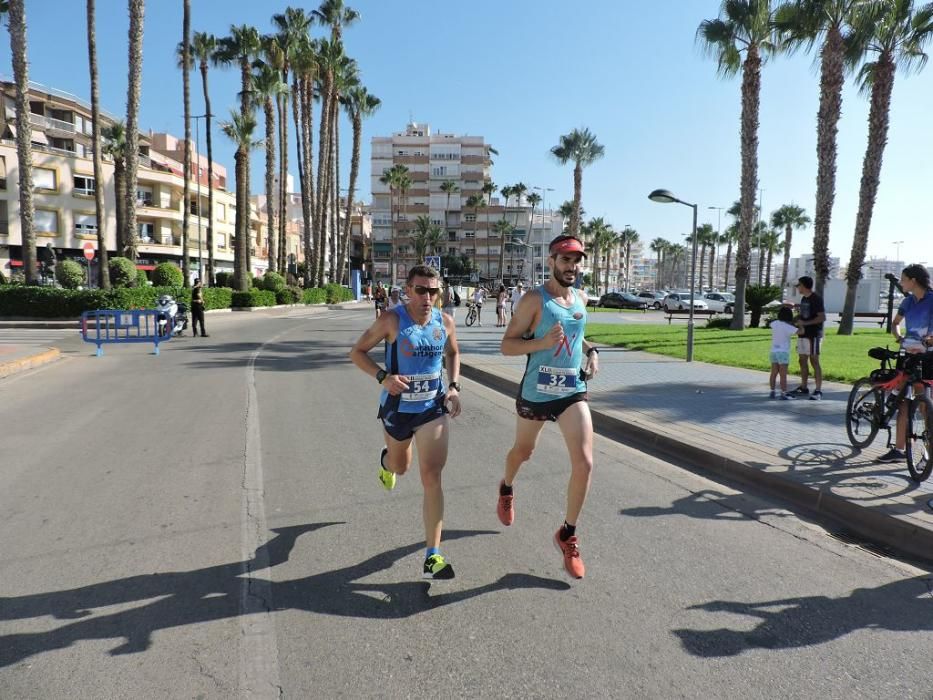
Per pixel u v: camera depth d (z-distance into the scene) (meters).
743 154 22.66
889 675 2.61
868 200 20.61
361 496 4.79
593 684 2.52
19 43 22.75
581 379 3.70
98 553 3.73
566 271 3.52
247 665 2.63
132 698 2.41
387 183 85.06
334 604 3.15
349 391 9.60
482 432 7.05
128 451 6.05
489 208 91.12
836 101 20.34
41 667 2.60
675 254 126.94
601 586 3.37
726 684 2.53
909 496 4.52
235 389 9.69
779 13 21.31
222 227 59.97
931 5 19.55
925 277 5.20
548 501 4.71
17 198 41.72
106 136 44.16
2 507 4.50
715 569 3.59
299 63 40.38
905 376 5.26
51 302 21.61
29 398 8.84
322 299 45.69
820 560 3.73
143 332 19.33
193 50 39.66
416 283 3.42
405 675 2.57
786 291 38.97
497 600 3.20
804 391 8.62
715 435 6.38
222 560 3.65
